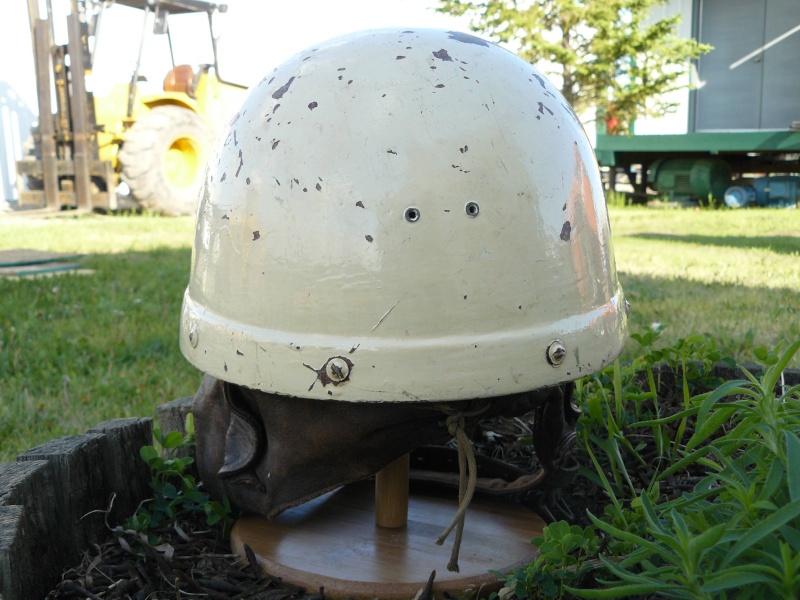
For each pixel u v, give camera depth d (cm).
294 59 51
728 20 450
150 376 116
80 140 369
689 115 467
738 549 37
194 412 63
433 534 59
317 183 46
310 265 45
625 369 76
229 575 56
